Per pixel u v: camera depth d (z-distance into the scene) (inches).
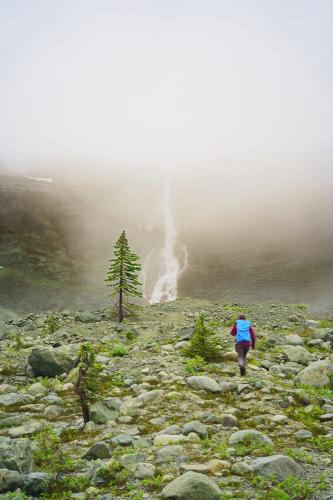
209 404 386.0
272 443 281.6
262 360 600.4
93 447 266.4
